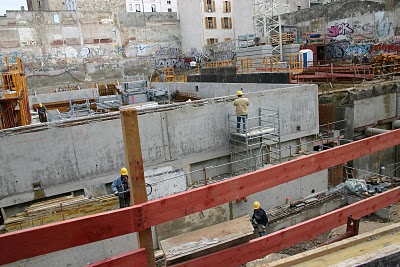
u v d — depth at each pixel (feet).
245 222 14.93
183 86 84.02
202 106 41.50
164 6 215.10
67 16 127.03
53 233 8.43
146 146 38.73
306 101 48.39
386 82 61.21
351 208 14.16
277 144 46.32
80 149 35.86
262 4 99.50
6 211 33.83
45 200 35.35
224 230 14.42
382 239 13.01
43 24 123.44
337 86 65.31
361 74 68.08
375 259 10.62
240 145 43.39
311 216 41.73
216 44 133.59
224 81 75.10
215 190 10.34
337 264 10.55
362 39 89.35
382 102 58.44
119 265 9.62
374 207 14.78
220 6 151.02
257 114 44.65
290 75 59.00
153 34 145.69
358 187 44.14
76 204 32.09
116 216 9.10
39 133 33.73
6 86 52.54
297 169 11.68
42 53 124.26
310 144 50.34
